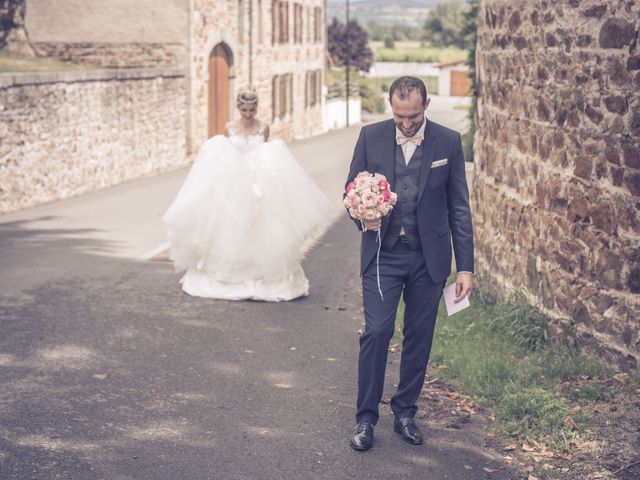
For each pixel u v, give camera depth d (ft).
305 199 27.35
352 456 15.58
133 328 23.29
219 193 26.89
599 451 15.55
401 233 15.61
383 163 15.49
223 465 14.97
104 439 15.81
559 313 22.08
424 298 15.97
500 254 26.68
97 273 30.37
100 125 64.80
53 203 55.21
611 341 19.97
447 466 15.26
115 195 59.88
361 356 15.90
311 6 144.97
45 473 14.24
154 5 86.38
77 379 19.04
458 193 15.76
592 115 20.72
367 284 15.90
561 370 19.69
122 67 88.38
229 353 21.50
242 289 27.12
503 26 26.91
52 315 24.30
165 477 14.37
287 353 21.75
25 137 52.80
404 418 16.47
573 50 21.61
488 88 28.84
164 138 79.82
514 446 16.02
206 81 91.20
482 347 22.15
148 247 36.52
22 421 16.46
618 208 19.74
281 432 16.58
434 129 15.60
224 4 95.96
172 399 18.11
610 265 20.03
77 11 88.43
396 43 550.36
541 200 23.41
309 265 33.91
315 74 150.30
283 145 27.58
